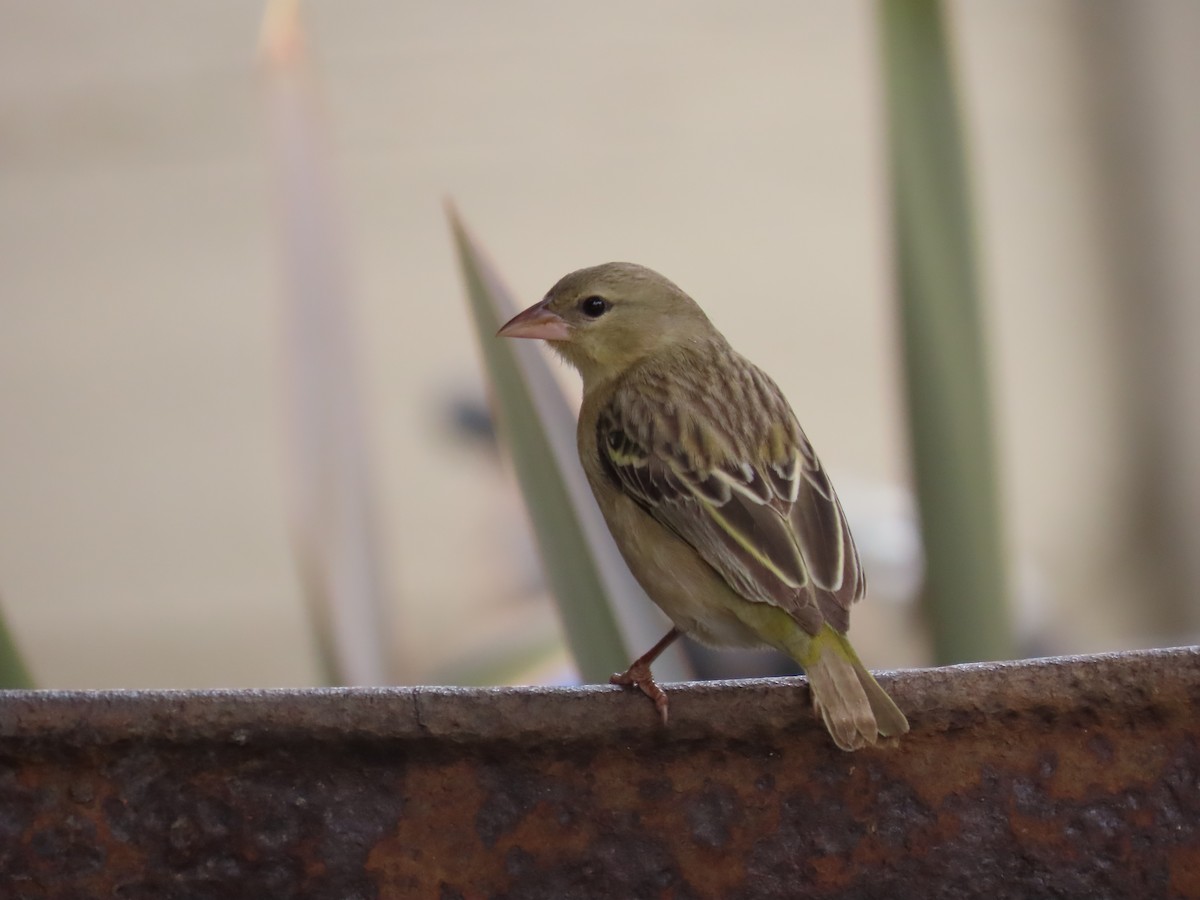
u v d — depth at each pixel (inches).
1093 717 169.6
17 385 725.3
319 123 307.4
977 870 172.1
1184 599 705.6
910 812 172.1
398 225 740.7
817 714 170.1
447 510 623.2
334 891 165.8
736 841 171.3
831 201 758.5
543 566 265.4
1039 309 749.3
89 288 747.4
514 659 307.3
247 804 164.4
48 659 601.9
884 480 645.9
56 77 767.7
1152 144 741.9
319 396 299.1
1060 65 757.3
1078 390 738.8
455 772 166.7
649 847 170.2
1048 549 701.3
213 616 625.0
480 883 168.1
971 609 280.7
